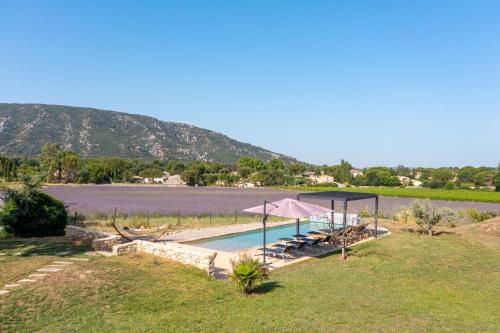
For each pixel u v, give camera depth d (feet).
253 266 35.73
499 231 78.13
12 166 278.05
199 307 31.40
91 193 229.66
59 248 48.44
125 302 31.14
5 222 56.75
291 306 32.42
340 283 40.47
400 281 41.93
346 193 69.77
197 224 88.43
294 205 53.11
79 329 26.22
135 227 79.87
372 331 27.68
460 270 47.42
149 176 397.60
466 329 28.60
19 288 31.76
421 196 218.59
